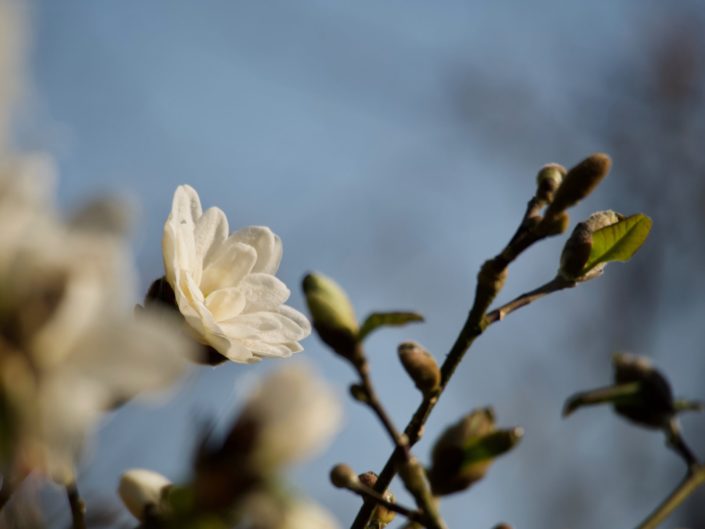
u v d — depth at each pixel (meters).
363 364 0.73
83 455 0.59
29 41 0.57
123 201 0.58
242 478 0.62
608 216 0.78
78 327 0.58
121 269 0.58
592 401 0.81
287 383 0.62
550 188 0.76
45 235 0.58
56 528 0.71
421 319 0.73
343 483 0.73
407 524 0.76
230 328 0.74
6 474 0.63
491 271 0.76
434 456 0.78
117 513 0.71
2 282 0.57
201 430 0.63
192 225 0.75
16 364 0.58
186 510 0.62
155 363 0.58
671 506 0.79
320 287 0.74
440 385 0.76
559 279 0.78
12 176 0.58
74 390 0.58
